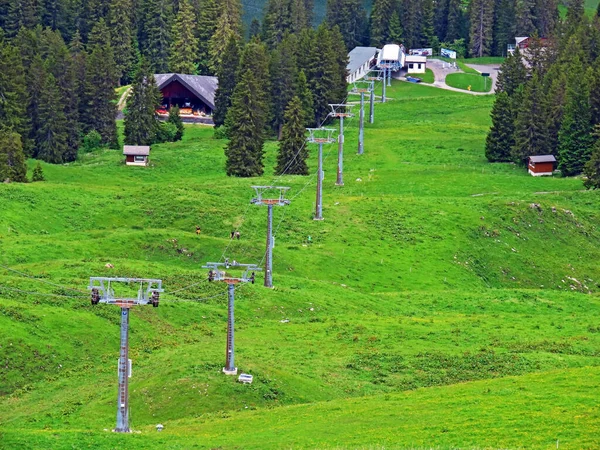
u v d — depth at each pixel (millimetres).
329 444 172375
